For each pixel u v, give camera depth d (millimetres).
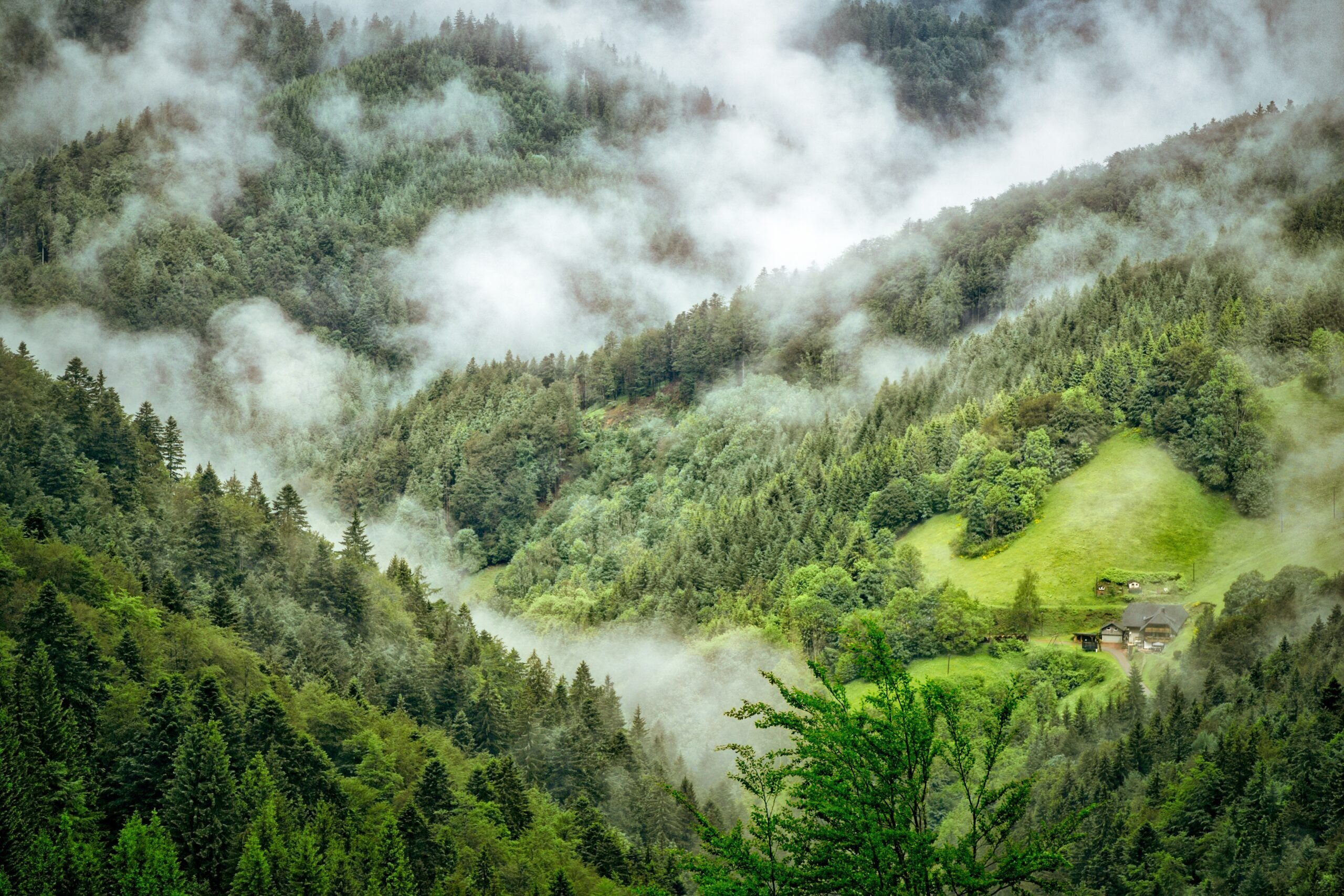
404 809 90750
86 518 140875
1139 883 88938
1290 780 95250
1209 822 95188
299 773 90438
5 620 97188
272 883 71500
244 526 158500
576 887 92375
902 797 27688
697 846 118625
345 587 151750
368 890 76125
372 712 114500
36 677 80812
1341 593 143750
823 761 28109
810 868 26750
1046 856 26141
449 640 157875
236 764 87938
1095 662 153750
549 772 128000
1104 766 111562
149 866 67375
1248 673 126438
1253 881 85250
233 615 125125
